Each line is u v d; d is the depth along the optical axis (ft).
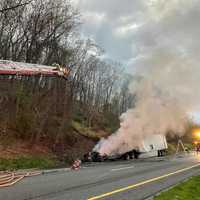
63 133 124.06
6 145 92.73
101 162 107.96
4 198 37.99
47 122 120.06
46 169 76.07
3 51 121.90
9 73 46.50
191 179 72.54
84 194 43.73
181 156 170.30
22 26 128.06
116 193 46.32
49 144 110.93
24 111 114.32
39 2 130.41
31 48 128.47
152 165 101.60
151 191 51.08
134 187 53.78
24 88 124.06
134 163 107.65
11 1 120.06
